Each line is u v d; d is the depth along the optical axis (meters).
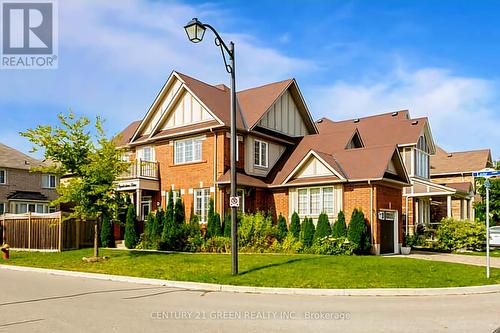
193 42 14.16
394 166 25.77
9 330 8.30
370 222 23.50
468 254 26.33
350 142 28.89
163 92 29.36
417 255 24.72
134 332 8.17
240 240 23.02
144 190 28.80
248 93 31.02
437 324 8.98
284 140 29.52
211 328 8.53
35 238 25.00
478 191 38.56
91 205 19.52
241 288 13.20
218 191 25.94
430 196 32.88
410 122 37.19
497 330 8.50
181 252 22.44
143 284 14.52
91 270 17.20
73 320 9.11
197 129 26.73
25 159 41.94
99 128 19.70
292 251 22.22
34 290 13.12
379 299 12.05
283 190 26.55
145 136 30.19
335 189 24.62
